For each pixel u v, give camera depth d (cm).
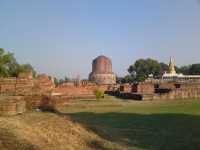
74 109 2264
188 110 2094
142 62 9831
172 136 1102
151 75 8844
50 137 747
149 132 1183
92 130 980
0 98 886
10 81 1095
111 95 3744
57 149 684
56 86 3105
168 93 3234
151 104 2694
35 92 1136
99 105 2531
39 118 893
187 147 931
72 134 844
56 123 888
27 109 1005
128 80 8781
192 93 3409
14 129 681
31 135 698
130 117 1719
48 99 1102
